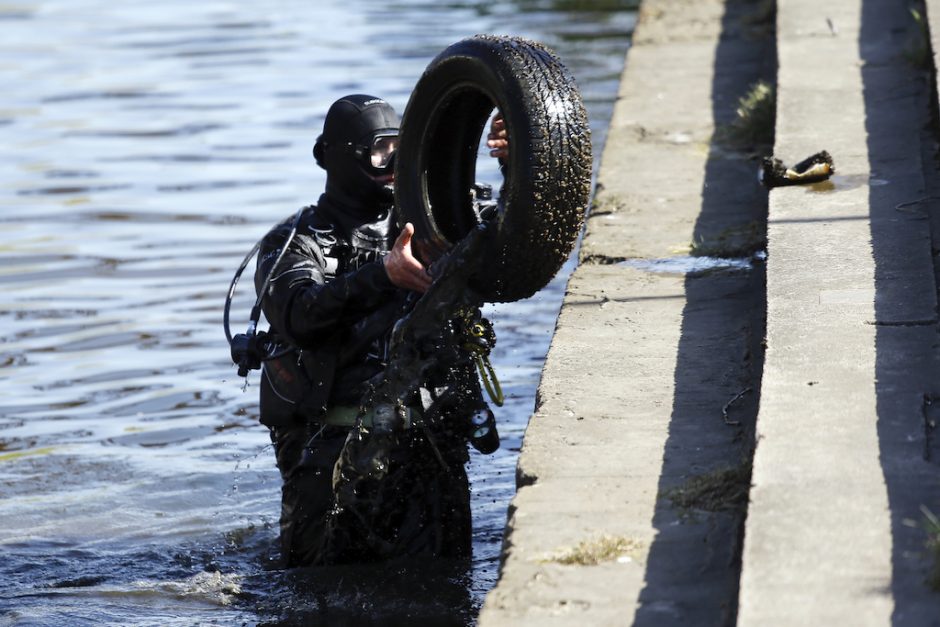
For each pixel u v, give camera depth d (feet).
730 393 63.00
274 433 71.97
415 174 64.13
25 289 119.55
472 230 60.75
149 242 130.72
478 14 226.58
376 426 63.62
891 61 108.37
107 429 93.40
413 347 62.75
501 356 102.22
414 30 216.95
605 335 70.79
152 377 101.81
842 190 82.33
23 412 96.22
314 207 69.87
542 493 54.90
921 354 59.21
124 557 74.84
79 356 105.70
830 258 71.46
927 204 78.69
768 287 68.28
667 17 142.10
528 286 61.00
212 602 68.39
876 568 43.96
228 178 149.48
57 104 183.52
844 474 49.62
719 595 47.52
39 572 72.84
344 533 69.41
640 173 97.91
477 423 68.59
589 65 186.19
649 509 53.26
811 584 43.29
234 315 113.19
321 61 199.41
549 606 47.34
